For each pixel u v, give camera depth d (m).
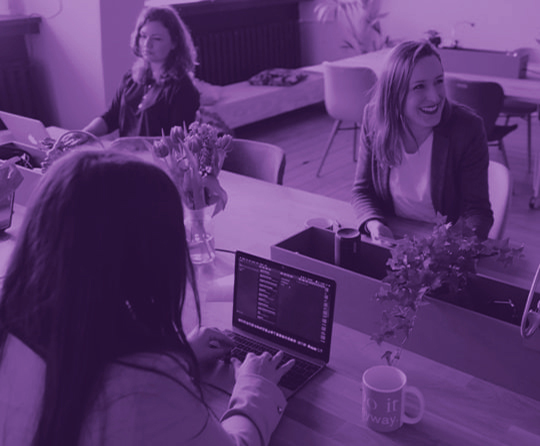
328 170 5.07
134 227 0.85
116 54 4.37
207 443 0.96
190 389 0.94
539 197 4.29
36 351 0.89
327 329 1.51
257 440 1.18
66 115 4.71
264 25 6.55
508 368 1.43
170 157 1.99
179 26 3.24
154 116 3.33
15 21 4.38
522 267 1.95
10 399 0.93
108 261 0.84
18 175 2.27
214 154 2.01
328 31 6.84
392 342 1.61
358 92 4.50
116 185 0.85
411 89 2.20
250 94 5.66
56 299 0.84
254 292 1.63
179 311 0.94
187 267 0.95
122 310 0.87
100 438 0.88
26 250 0.88
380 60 5.01
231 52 6.27
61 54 4.52
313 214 2.39
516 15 5.86
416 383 1.46
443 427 1.33
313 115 6.64
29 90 4.70
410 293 1.42
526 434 1.30
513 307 1.53
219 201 2.04
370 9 6.53
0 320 0.90
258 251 2.12
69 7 4.32
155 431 0.89
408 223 2.35
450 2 6.14
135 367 0.88
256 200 2.53
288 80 6.00
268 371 1.38
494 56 4.37
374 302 1.61
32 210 0.88
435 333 1.52
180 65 3.29
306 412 1.38
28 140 2.83
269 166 2.79
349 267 1.76
